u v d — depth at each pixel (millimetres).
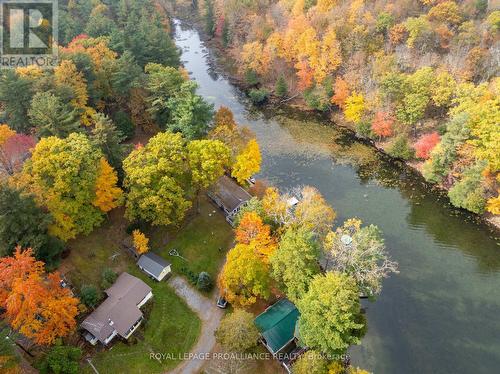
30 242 51188
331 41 100188
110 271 58875
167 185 60594
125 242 65062
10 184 53656
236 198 72188
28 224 50938
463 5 108375
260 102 116688
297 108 112875
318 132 102438
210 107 80000
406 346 56469
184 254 65062
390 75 87188
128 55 89750
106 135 66062
